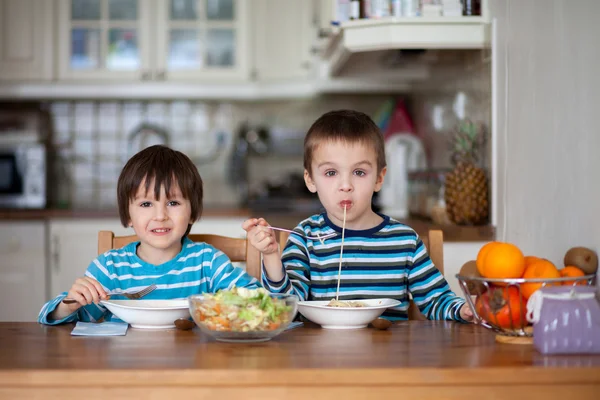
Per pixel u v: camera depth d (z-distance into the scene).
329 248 1.54
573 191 1.47
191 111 4.34
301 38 3.96
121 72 3.95
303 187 4.07
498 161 2.11
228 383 0.89
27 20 3.89
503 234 2.05
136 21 3.96
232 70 3.99
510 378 0.91
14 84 3.88
